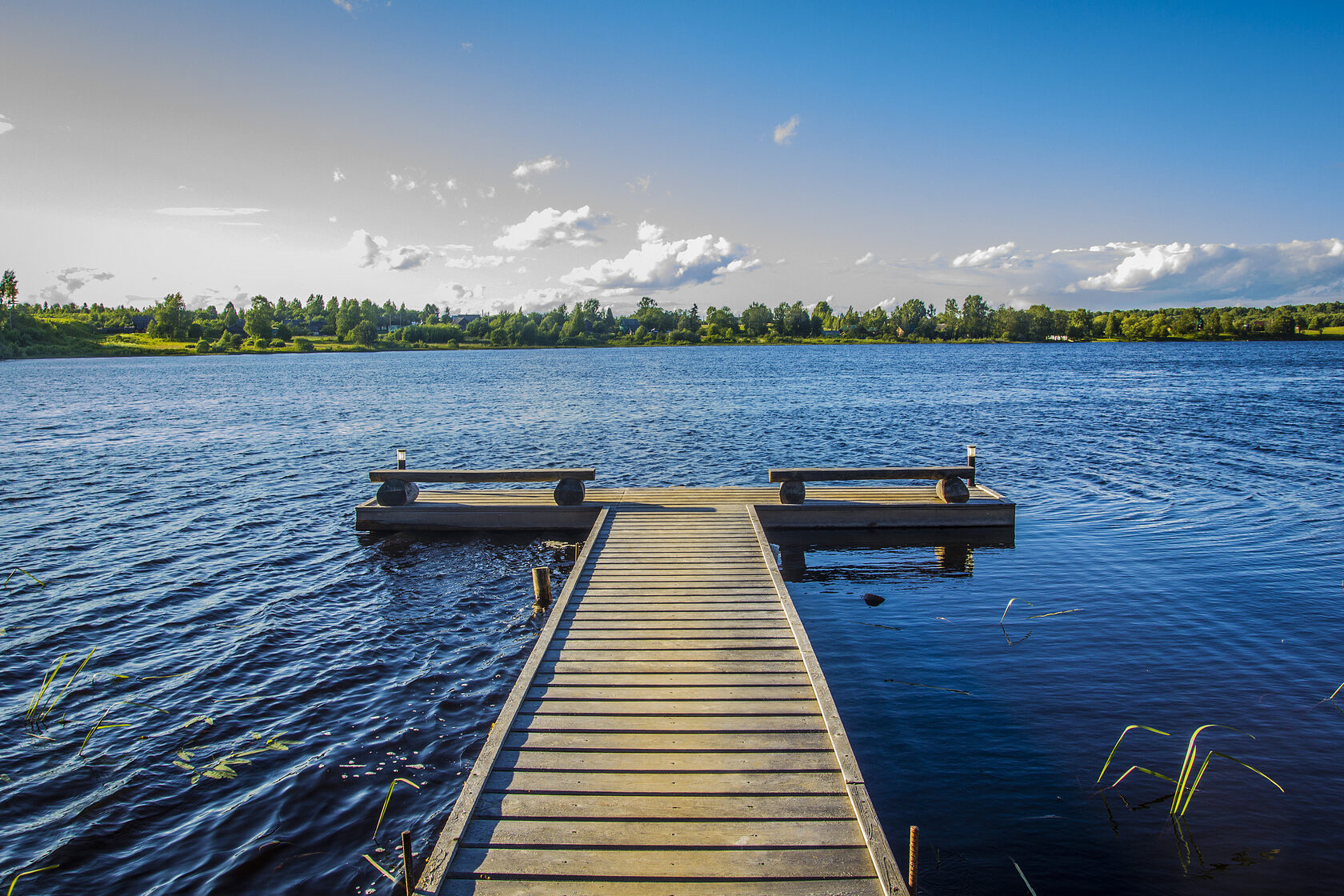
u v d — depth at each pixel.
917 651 10.18
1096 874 5.95
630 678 7.83
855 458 25.88
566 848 5.30
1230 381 59.78
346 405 46.69
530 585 13.02
